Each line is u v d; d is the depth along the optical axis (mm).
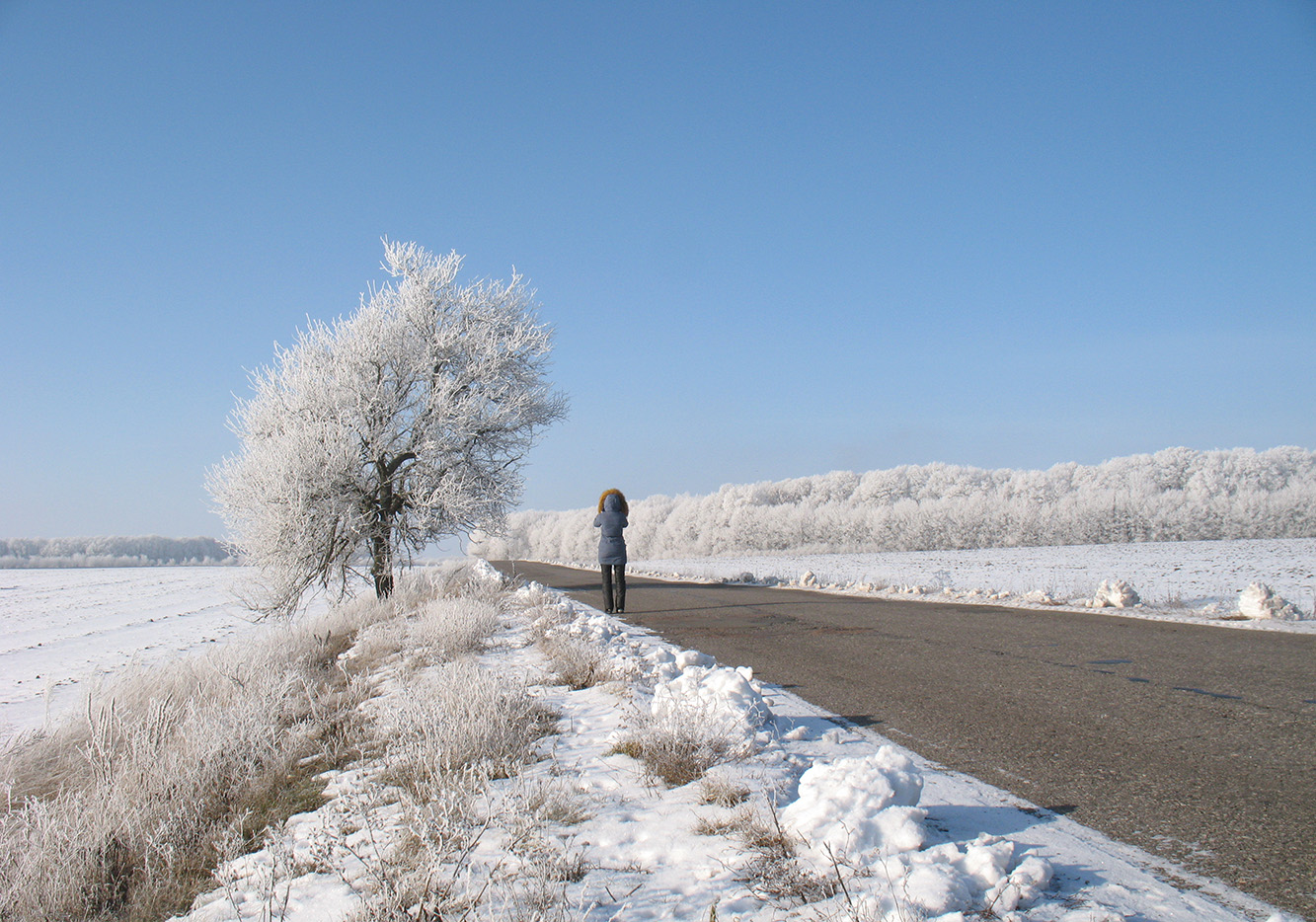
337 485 16234
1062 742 4938
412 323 18609
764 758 4355
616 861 3154
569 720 5746
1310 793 3848
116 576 65375
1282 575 23422
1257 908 2627
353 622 14961
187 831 4367
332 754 5594
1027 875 2744
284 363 17594
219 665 9172
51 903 3566
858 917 2365
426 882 2775
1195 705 5875
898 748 4879
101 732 5953
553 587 24047
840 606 15477
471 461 18516
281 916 2902
